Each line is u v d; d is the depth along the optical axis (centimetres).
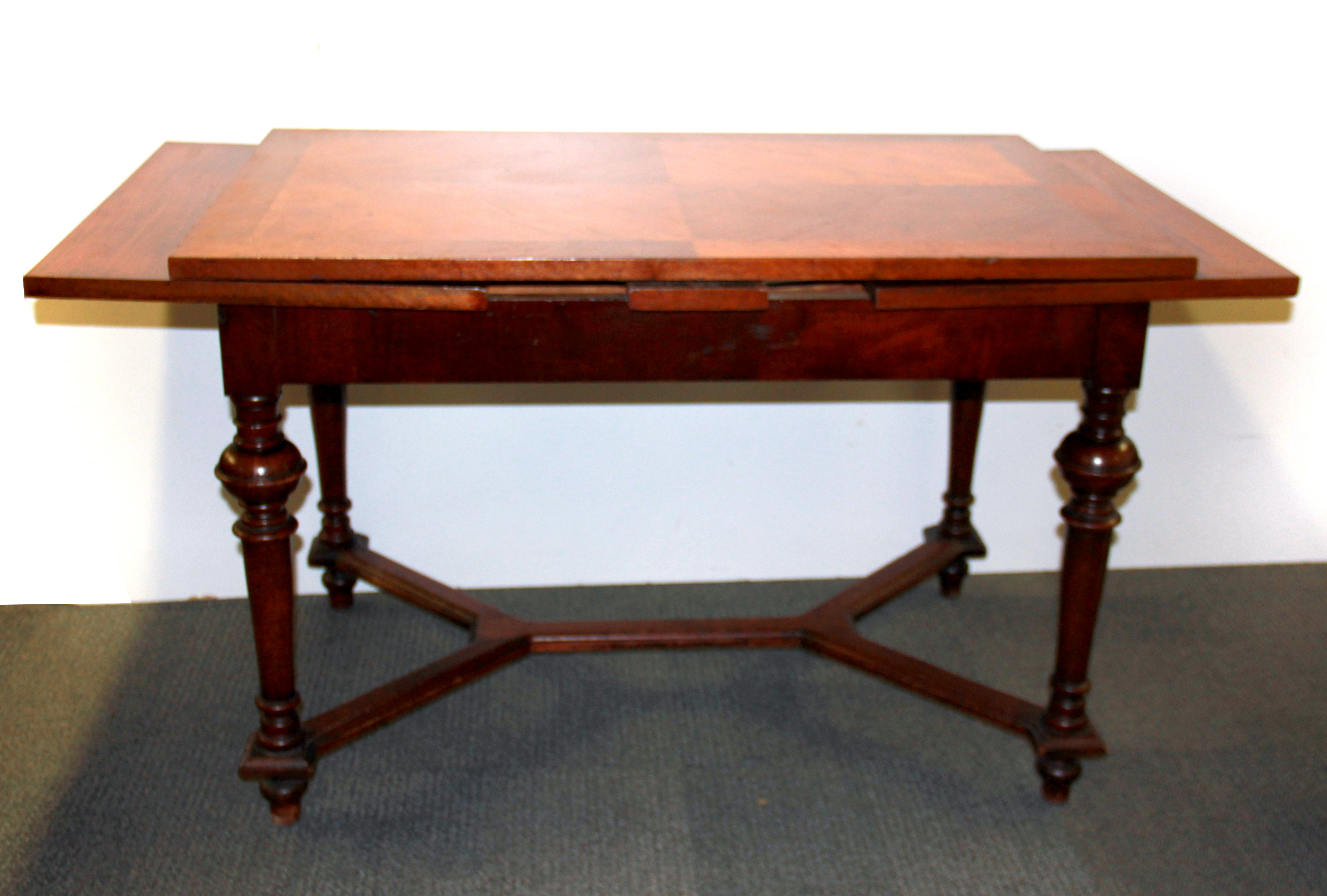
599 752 176
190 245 127
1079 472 150
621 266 127
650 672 195
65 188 180
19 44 172
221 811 162
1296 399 212
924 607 214
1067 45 187
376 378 138
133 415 195
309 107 181
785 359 140
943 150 173
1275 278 135
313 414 190
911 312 139
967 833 162
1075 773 166
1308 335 207
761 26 182
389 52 179
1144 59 188
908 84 188
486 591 215
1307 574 225
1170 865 158
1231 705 190
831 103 188
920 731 183
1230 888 154
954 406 201
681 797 167
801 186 154
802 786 170
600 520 212
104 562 205
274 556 147
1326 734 183
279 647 152
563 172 157
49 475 197
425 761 173
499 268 126
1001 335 141
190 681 188
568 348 138
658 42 182
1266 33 186
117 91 177
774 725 183
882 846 159
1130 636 206
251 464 141
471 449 204
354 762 173
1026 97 190
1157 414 214
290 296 127
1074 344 142
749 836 160
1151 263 132
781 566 220
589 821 162
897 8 183
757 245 131
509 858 155
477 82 182
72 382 191
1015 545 223
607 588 217
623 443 206
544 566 215
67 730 176
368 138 168
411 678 173
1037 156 172
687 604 213
